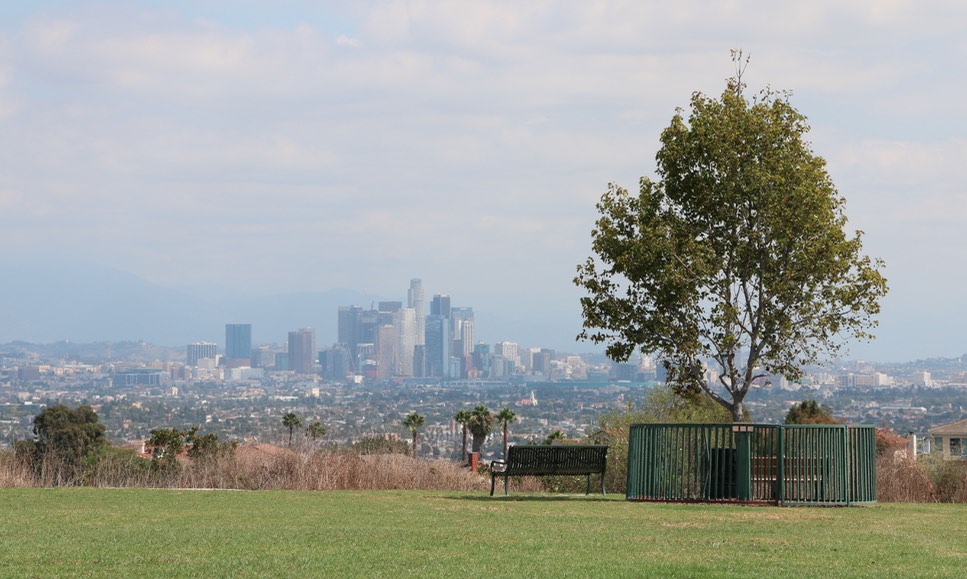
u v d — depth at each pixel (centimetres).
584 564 1117
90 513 1689
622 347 2616
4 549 1196
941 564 1148
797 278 2462
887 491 2484
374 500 2064
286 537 1347
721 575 1041
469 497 2216
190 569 1059
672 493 2072
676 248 2495
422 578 1016
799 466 1989
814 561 1162
